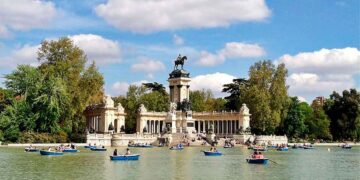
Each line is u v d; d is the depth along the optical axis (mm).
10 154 105812
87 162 86812
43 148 124500
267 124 183500
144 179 62531
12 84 147750
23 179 62094
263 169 78000
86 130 165000
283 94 185375
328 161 99500
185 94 196875
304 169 79875
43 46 161625
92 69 167000
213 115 194500
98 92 170125
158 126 196125
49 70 155125
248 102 187000
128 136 162000
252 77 189500
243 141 174375
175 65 199250
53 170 72688
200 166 81500
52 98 144875
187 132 178000
